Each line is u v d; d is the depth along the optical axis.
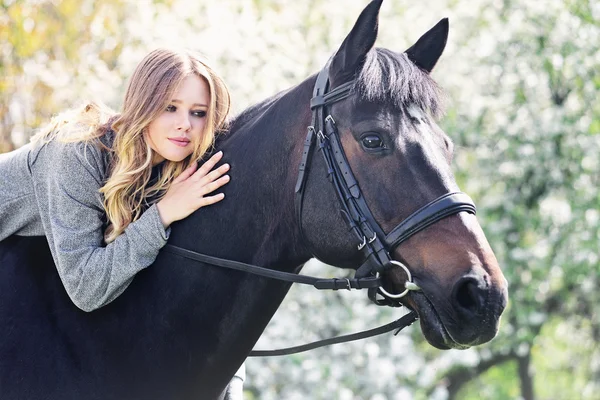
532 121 9.55
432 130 2.90
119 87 8.51
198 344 3.05
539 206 10.13
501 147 9.82
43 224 3.04
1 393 2.89
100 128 3.09
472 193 10.09
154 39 8.57
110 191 2.97
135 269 2.96
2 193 3.11
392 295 2.82
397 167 2.82
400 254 2.80
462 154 10.07
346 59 2.97
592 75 9.76
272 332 7.80
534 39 9.73
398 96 2.87
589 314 11.80
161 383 3.00
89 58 8.67
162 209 3.04
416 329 9.77
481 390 15.77
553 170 9.73
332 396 7.98
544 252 9.79
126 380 2.97
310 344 3.19
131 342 3.00
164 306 3.05
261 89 8.48
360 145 2.86
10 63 8.27
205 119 3.13
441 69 9.47
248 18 8.67
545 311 11.58
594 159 9.70
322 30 9.35
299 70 8.73
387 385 8.43
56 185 2.98
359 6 9.29
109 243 3.04
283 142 3.04
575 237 9.71
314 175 2.94
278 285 3.08
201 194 3.05
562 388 16.55
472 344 2.69
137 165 3.04
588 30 9.53
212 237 3.08
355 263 2.93
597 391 14.30
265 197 3.05
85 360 2.95
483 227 9.64
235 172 3.10
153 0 9.03
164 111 3.06
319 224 2.91
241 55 8.39
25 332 2.97
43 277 3.07
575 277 10.17
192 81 3.09
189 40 8.56
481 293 2.65
